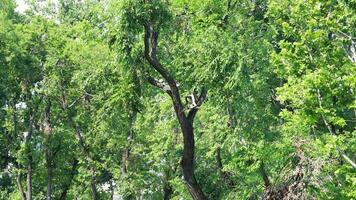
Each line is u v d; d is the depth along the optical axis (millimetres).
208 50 19062
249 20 20688
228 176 26172
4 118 35094
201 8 21031
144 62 19531
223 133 21578
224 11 21156
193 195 20031
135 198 33750
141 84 20000
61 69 32281
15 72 32281
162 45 21469
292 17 17547
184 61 20359
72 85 32375
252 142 20031
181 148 29031
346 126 20266
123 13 17578
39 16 32438
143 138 32656
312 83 15430
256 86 19469
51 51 32062
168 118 28297
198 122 26594
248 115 19625
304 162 14898
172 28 21047
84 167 34906
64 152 37938
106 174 41125
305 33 16141
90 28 31109
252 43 19969
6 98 35219
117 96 20406
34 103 33719
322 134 17453
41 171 37750
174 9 20531
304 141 15602
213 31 19281
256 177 22094
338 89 15852
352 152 17078
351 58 16438
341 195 15914
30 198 34406
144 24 18266
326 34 16344
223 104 19484
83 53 29234
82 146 34156
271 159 19969
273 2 18297
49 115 34594
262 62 19688
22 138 36250
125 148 32562
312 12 16469
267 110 20781
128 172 32500
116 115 23000
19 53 31312
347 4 16312
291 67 16562
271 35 21578
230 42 19016
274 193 15180
